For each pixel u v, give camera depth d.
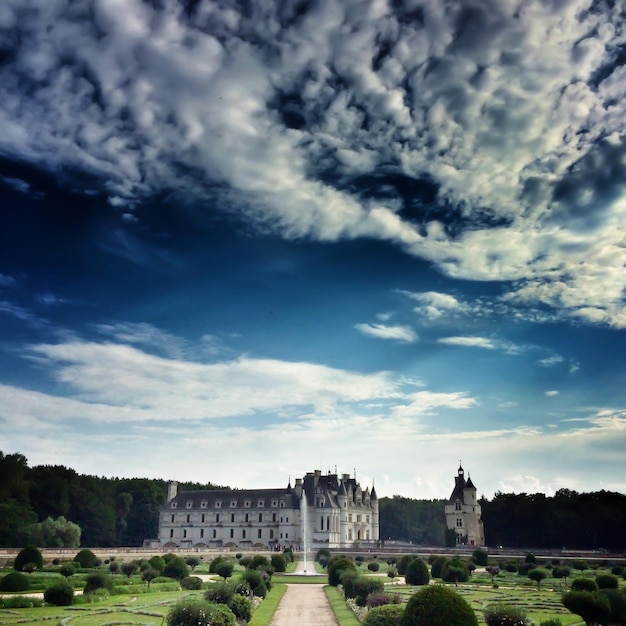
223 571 74.62
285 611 50.44
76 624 41.59
